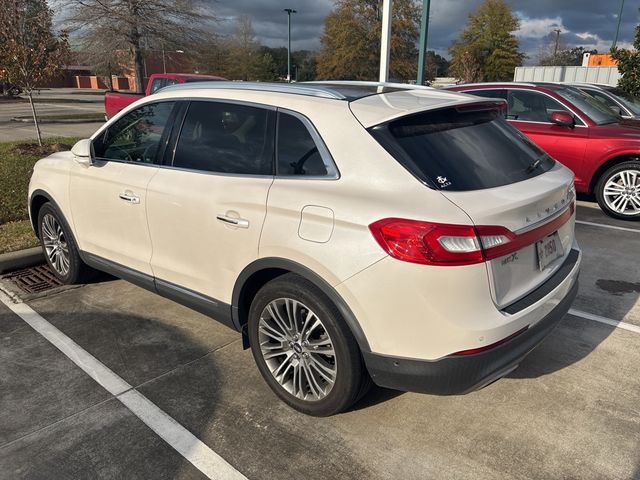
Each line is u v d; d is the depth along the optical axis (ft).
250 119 10.32
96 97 134.00
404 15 145.59
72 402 10.21
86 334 12.82
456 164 8.65
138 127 12.53
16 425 9.57
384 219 7.98
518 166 9.61
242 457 8.78
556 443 9.04
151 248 11.98
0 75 36.52
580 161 23.53
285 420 9.68
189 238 10.90
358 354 8.76
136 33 77.82
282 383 9.93
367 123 8.80
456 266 7.67
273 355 9.98
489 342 7.96
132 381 10.91
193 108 11.43
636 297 14.73
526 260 8.73
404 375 8.25
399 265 7.84
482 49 150.20
